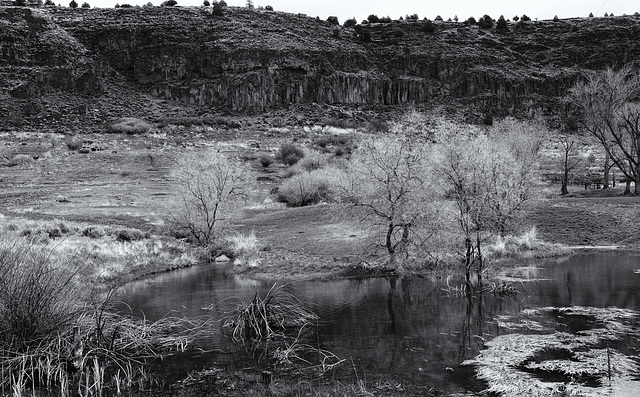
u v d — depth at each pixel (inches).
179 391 388.5
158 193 1904.5
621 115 1835.6
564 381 385.1
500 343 474.3
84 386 396.2
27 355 401.1
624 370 402.9
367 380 400.2
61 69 4062.5
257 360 450.9
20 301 426.0
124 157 2559.1
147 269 901.2
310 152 2527.1
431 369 419.8
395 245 910.4
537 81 4542.3
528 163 1309.1
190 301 669.3
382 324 553.3
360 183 913.5
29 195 1836.9
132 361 451.5
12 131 3122.5
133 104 4097.0
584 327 521.3
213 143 3029.0
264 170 2429.9
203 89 4288.9
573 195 1952.5
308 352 468.1
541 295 672.4
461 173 840.3
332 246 1064.8
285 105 4375.0
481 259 826.8
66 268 507.2
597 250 1075.9
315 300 670.5
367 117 4261.8
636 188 1806.1
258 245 1112.8
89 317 494.6
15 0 5285.4
